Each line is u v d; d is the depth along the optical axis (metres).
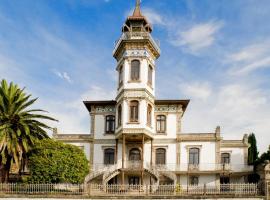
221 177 52.75
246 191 31.97
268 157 49.56
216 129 51.91
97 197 32.75
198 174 50.44
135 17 51.19
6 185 33.69
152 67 51.47
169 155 51.41
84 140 52.31
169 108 52.62
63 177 38.41
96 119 52.88
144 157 50.78
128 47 49.62
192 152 51.59
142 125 47.56
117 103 50.94
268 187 31.31
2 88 41.59
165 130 52.09
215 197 31.84
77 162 39.91
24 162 41.53
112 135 52.12
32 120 41.03
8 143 38.44
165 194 33.81
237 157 53.34
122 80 49.78
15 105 40.72
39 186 34.22
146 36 49.34
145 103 48.44
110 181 48.28
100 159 51.66
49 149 39.50
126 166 47.22
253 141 61.34
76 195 32.97
